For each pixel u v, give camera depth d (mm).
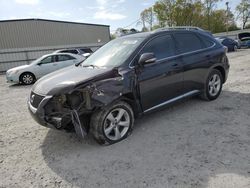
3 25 27141
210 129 3971
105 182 2805
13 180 3014
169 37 4660
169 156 3234
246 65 10867
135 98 3928
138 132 4090
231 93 6047
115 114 3791
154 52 4309
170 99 4555
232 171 2785
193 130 3988
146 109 4168
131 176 2869
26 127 4875
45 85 3752
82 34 32156
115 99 3621
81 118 3498
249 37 24953
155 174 2865
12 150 3852
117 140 3771
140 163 3131
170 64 4426
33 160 3480
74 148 3730
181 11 44625
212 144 3457
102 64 4199
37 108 3512
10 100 7781
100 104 3482
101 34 34281
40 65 11742
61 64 12117
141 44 4215
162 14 45750
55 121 3398
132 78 3850
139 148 3529
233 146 3346
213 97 5508
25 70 11500
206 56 5156
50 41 29656
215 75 5496
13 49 24125
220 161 3006
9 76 11547
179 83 4637
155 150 3432
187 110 4984
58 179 2957
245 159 3004
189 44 4984
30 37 28484
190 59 4816
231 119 4316
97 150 3592
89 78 3533
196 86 5055
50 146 3887
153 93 4199
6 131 4730
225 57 5680
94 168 3119
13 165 3381
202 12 47781
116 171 3004
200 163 3004
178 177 2766
